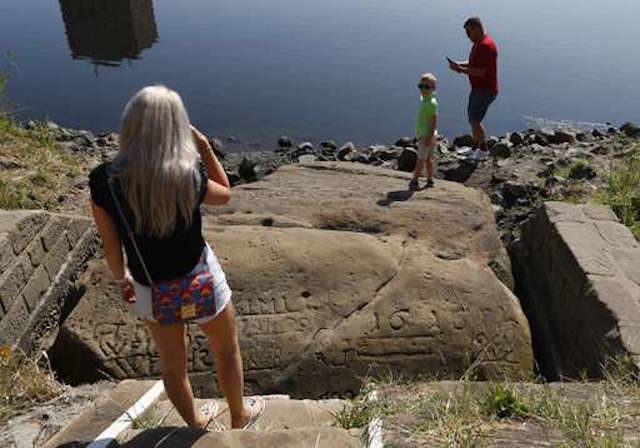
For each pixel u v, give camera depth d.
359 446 3.45
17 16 24.17
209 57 20.34
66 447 3.68
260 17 26.14
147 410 4.16
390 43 22.91
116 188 3.16
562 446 3.54
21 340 5.80
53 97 16.56
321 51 21.59
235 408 3.83
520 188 10.20
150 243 3.22
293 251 6.57
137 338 5.85
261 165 12.21
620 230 7.52
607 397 4.37
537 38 25.06
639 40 25.42
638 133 13.09
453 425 3.75
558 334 6.84
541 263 7.81
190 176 3.16
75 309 5.99
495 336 6.36
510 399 4.01
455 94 18.05
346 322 6.16
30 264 6.00
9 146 9.40
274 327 6.04
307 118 16.05
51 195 8.53
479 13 29.27
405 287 6.50
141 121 3.10
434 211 8.07
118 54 20.20
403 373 6.07
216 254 6.48
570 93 18.72
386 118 16.20
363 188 8.93
